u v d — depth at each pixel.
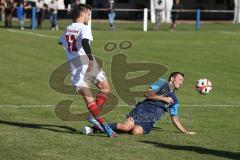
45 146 25.48
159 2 105.12
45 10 108.06
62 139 26.92
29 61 56.34
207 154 24.78
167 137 27.94
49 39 78.38
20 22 97.31
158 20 105.38
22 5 97.25
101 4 136.75
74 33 27.53
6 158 23.41
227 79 48.81
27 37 80.56
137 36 87.81
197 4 144.75
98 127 28.05
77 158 23.67
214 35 93.38
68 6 123.88
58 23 114.38
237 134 29.27
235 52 68.38
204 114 34.59
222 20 140.38
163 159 23.80
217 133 29.36
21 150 24.70
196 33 97.19
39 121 31.33
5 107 35.22
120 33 92.94
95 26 110.50
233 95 41.66
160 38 85.44
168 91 28.72
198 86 31.42
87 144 26.02
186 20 136.88
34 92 40.78
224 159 24.05
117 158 23.80
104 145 25.91
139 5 141.12
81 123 31.03
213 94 41.81
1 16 113.56
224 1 146.00
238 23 126.19
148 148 25.55
